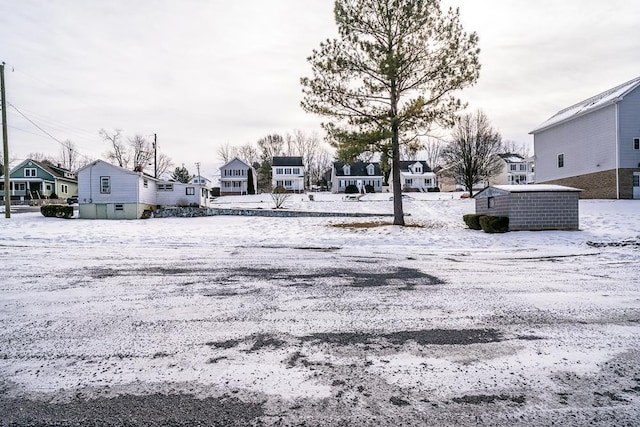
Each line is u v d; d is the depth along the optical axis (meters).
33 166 42.94
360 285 5.87
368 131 15.80
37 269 7.14
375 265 7.79
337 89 15.92
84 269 7.18
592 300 4.94
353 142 15.82
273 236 14.65
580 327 3.90
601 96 26.36
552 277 6.48
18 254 9.10
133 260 8.33
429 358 3.17
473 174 36.66
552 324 4.00
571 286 5.78
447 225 18.14
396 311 4.48
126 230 16.97
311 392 2.62
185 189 30.03
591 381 2.76
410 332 3.79
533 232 14.15
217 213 27.39
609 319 4.16
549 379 2.79
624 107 23.14
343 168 58.31
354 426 2.23
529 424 2.24
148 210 27.08
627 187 23.08
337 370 2.96
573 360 3.11
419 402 2.49
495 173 48.03
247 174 56.41
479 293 5.34
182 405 2.46
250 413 2.37
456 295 5.23
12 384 2.73
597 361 3.10
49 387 2.69
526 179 54.75
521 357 3.18
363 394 2.59
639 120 23.23
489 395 2.57
